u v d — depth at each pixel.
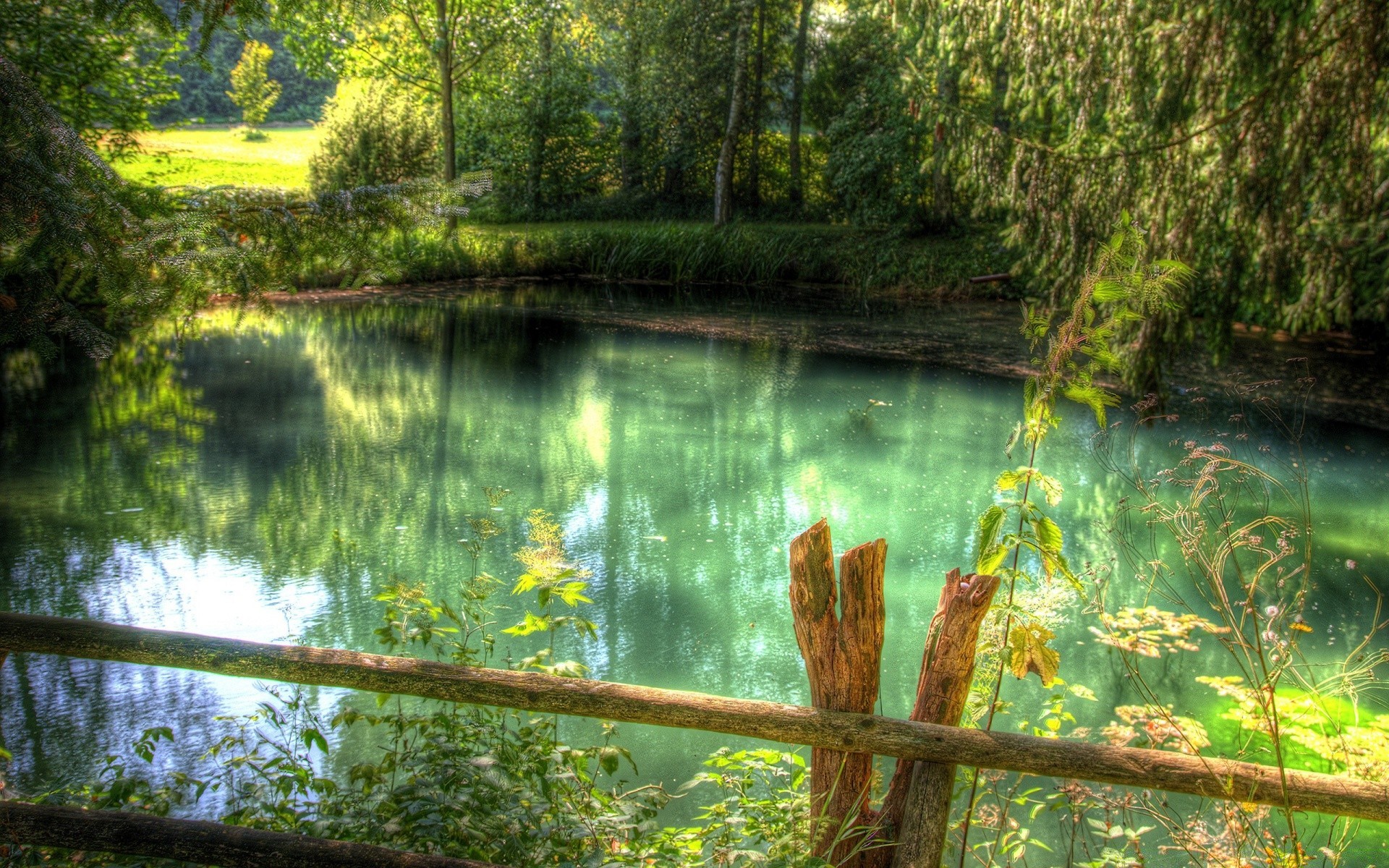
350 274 3.85
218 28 3.81
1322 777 2.30
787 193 28.69
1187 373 12.52
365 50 23.02
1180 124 9.30
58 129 3.18
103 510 7.29
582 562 6.72
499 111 26.34
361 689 2.38
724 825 2.73
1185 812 3.91
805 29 26.84
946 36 10.55
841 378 12.59
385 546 6.83
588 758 3.00
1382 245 9.80
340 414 10.20
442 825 2.46
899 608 6.09
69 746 4.27
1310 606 6.06
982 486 8.49
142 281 3.33
